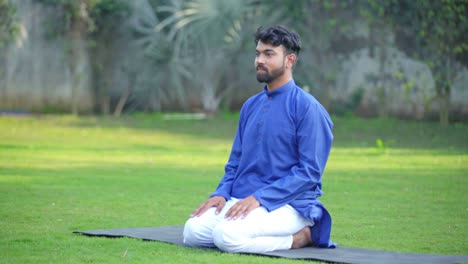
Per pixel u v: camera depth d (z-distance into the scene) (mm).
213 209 4965
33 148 13320
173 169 10570
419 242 5332
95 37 23109
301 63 21578
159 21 22703
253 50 22172
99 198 7523
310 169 4906
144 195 7836
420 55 19672
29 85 22828
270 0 21812
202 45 22453
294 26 21672
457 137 15961
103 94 23375
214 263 4316
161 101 23453
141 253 4613
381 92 20656
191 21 22219
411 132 17047
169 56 22500
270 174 5012
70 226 5789
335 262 4387
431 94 19828
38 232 5445
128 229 5590
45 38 22812
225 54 22438
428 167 10969
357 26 20859
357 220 6359
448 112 19188
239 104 23172
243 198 5059
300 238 4953
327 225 4961
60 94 23031
